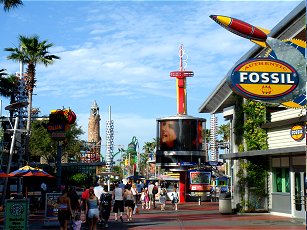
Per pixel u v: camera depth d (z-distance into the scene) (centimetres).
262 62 1589
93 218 1669
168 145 4175
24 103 2662
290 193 2427
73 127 6781
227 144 5834
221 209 2625
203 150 4253
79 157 7406
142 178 6028
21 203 1496
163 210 2981
